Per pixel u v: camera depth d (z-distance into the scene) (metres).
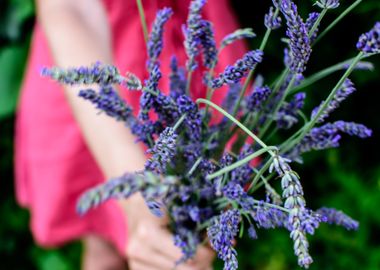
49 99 0.93
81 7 0.67
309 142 0.48
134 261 0.55
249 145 0.46
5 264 1.37
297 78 0.47
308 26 0.41
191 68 0.46
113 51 0.70
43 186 0.96
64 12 0.65
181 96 0.42
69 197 0.96
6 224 1.35
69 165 0.94
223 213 0.44
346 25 0.97
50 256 1.32
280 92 0.48
